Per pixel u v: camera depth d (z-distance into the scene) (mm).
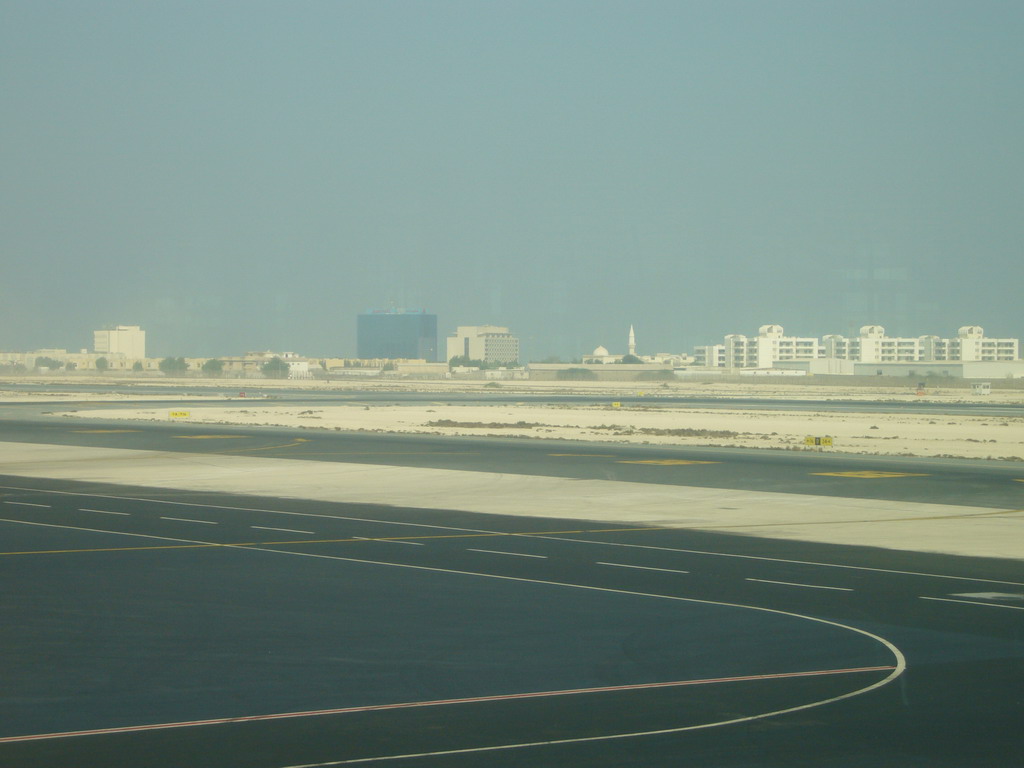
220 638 27984
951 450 104125
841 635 28375
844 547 44625
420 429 131750
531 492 65562
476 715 21156
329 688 23188
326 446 101750
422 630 28969
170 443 104812
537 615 30938
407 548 43906
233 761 18406
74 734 19906
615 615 30969
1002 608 32125
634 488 67812
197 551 42875
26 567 38938
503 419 156250
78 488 66938
